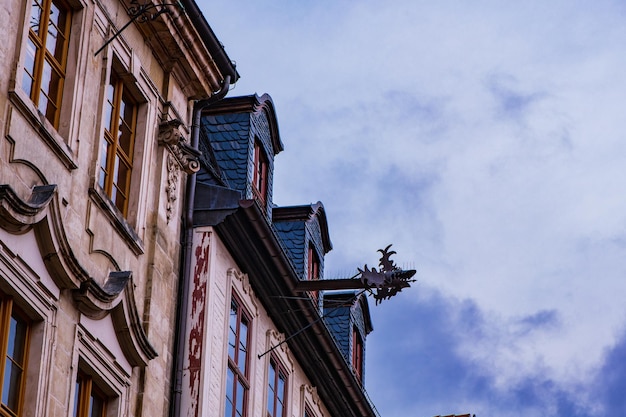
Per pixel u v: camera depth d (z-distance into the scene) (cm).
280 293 2927
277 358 3012
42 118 2086
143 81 2445
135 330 2269
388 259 2808
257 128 2955
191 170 2577
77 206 2181
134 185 2397
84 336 2147
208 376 2550
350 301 2983
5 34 2031
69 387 2092
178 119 2505
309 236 3238
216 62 2642
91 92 2256
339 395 3341
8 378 1983
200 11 2548
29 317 2044
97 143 2255
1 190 1950
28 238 2027
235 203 2675
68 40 2234
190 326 2562
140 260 2377
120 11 2384
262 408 2886
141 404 2298
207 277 2600
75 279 2117
